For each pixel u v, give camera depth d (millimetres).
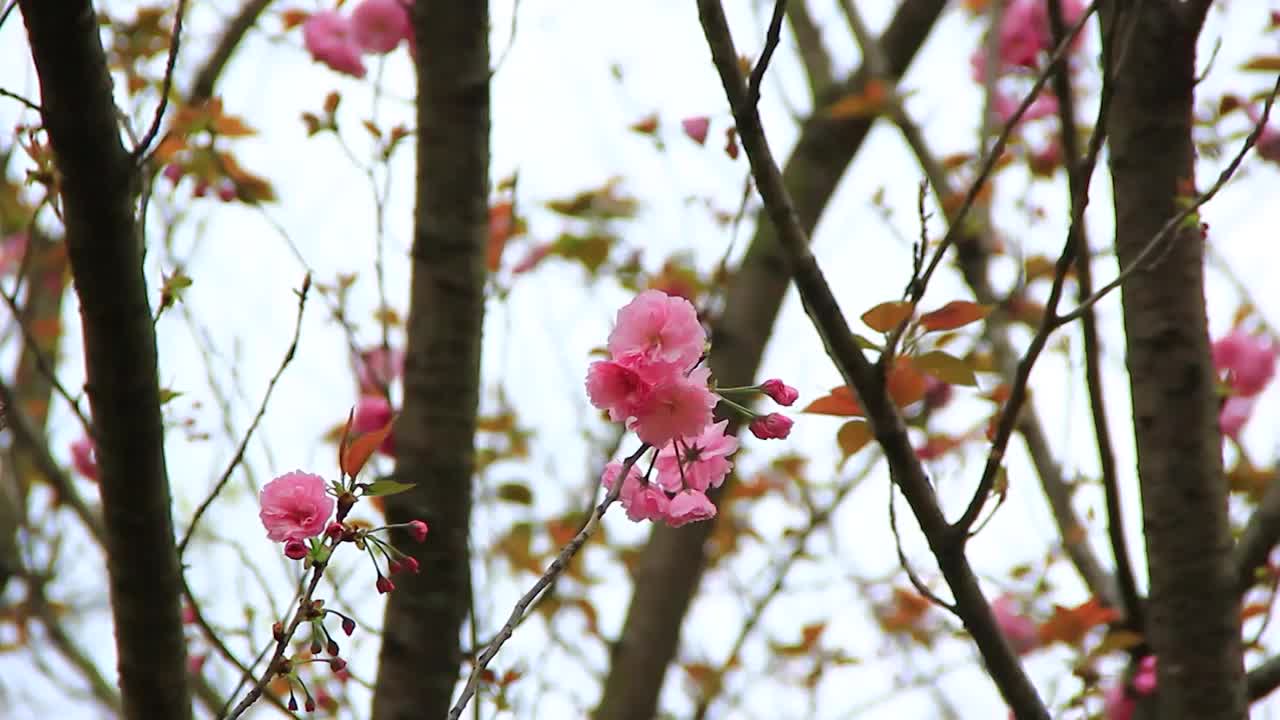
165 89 2719
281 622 2719
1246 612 3162
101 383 2754
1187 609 3051
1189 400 3051
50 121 2703
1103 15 3035
